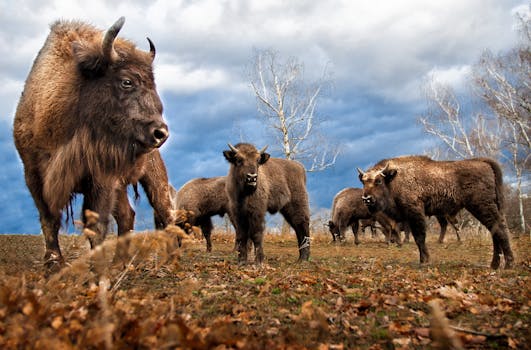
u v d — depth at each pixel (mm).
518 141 32812
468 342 3598
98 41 6023
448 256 13164
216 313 4297
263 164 10492
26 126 6152
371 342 3727
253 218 9586
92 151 5863
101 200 5996
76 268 3750
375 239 23625
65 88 5926
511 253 9625
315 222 26828
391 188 10805
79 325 2818
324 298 5133
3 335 2734
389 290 5609
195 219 14477
